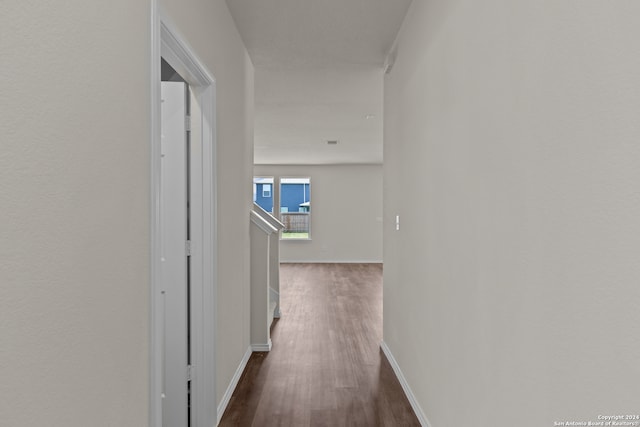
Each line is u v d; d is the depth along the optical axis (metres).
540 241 1.20
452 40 1.96
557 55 1.11
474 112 1.69
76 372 1.06
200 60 2.12
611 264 0.92
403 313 3.07
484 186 1.59
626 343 0.88
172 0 1.73
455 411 1.92
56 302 0.98
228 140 2.87
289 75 4.29
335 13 2.96
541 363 1.19
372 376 3.29
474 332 1.69
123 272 1.29
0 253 0.82
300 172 11.58
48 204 0.95
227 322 2.82
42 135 0.93
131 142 1.35
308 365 3.55
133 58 1.36
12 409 0.85
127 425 1.32
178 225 2.36
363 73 4.24
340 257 11.52
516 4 1.33
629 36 0.86
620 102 0.89
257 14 2.97
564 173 1.08
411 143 2.82
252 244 3.95
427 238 2.40
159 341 1.55
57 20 0.98
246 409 2.71
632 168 0.85
